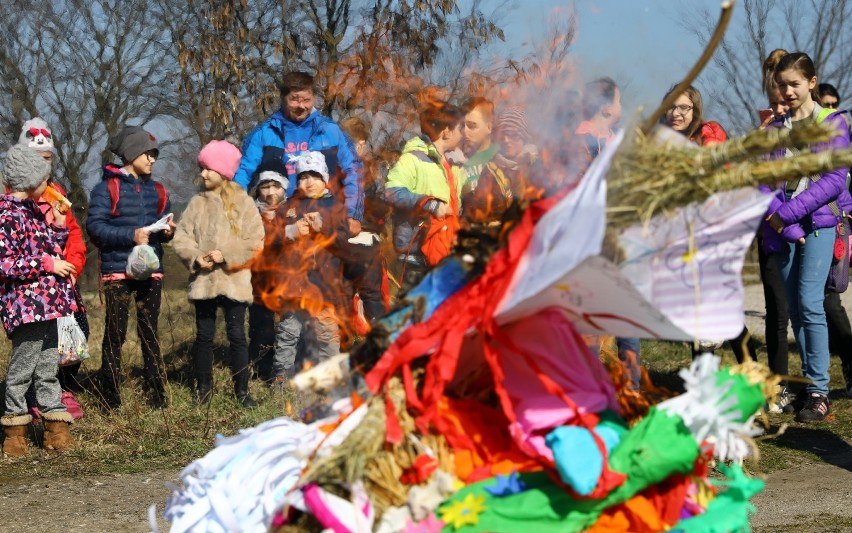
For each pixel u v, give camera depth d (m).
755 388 3.04
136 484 6.05
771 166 2.92
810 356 7.44
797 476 6.21
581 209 2.79
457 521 2.91
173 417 7.39
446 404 3.10
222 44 12.12
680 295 3.11
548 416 2.93
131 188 7.69
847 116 6.71
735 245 3.14
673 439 2.89
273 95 12.27
